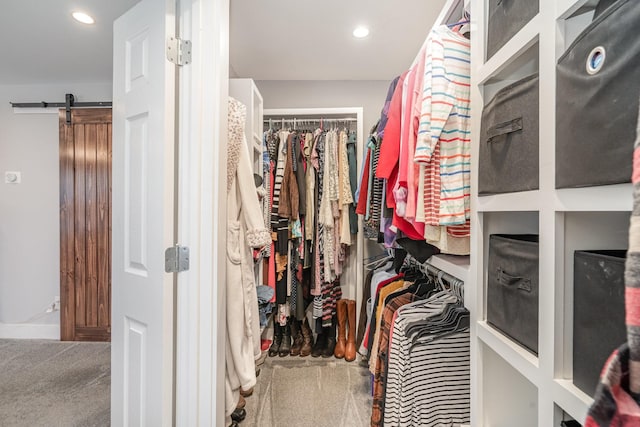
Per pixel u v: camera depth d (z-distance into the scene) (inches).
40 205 103.8
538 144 24.7
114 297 46.1
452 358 41.0
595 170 18.4
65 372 80.6
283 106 103.0
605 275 18.8
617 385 11.8
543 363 23.2
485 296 33.9
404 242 50.9
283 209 85.4
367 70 95.6
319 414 64.2
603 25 17.8
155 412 39.6
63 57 86.0
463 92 38.0
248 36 77.0
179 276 41.9
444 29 38.6
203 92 41.0
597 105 18.2
